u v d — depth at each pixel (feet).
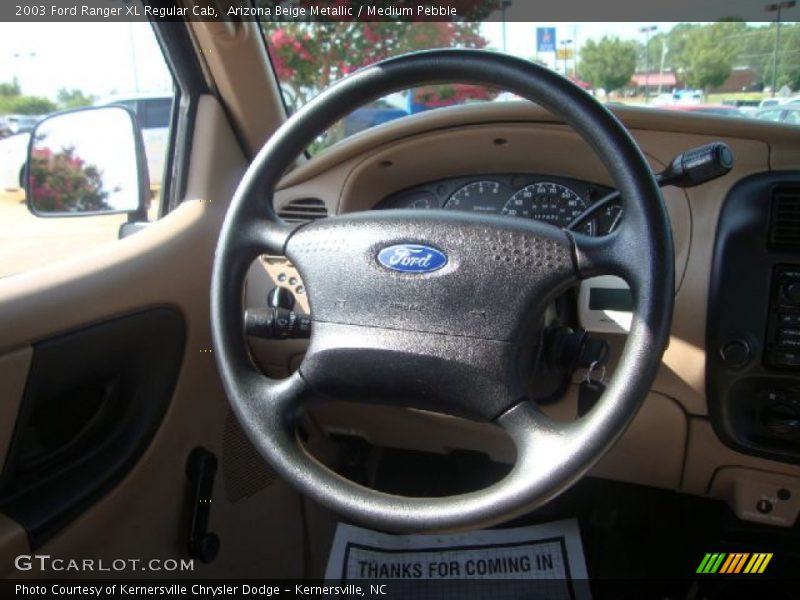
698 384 3.79
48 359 3.12
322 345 2.63
